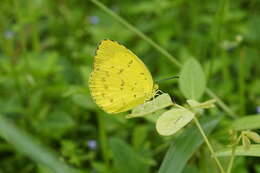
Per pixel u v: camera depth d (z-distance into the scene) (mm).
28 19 506
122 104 357
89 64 536
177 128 322
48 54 529
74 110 491
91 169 457
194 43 569
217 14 460
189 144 343
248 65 539
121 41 564
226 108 424
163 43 557
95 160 467
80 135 487
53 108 493
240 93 467
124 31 568
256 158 454
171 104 334
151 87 354
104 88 353
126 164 393
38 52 543
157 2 577
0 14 571
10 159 466
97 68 350
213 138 369
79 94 422
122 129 464
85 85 469
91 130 488
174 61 428
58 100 497
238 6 627
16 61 542
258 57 548
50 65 502
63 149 451
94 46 551
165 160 342
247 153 334
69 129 480
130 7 634
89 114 491
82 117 492
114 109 358
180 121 323
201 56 556
